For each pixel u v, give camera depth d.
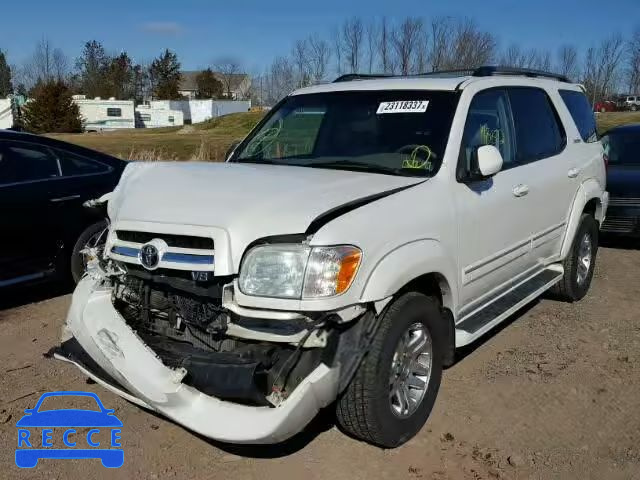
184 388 3.23
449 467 3.48
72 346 3.89
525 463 3.51
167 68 94.31
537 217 5.04
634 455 3.59
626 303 6.18
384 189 3.66
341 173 3.99
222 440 3.09
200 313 3.35
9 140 5.89
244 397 3.12
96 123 67.19
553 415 4.02
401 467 3.48
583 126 6.20
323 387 3.09
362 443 3.71
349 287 3.14
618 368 4.69
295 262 3.12
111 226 3.66
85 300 3.75
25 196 5.79
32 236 5.84
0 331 5.37
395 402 3.55
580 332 5.39
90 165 6.43
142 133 54.19
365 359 3.33
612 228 8.21
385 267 3.29
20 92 79.81
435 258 3.64
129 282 3.66
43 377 4.54
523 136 5.04
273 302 3.10
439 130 4.20
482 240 4.26
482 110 4.53
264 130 5.00
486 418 3.97
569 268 5.91
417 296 3.55
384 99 4.59
